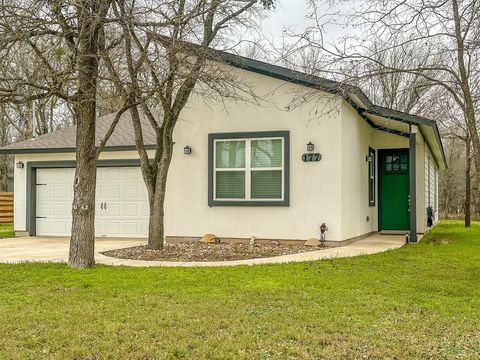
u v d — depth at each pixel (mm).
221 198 12844
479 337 4566
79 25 8508
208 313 5375
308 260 9500
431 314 5391
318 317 5215
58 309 5582
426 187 17203
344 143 12188
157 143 11383
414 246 12164
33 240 15016
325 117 12008
